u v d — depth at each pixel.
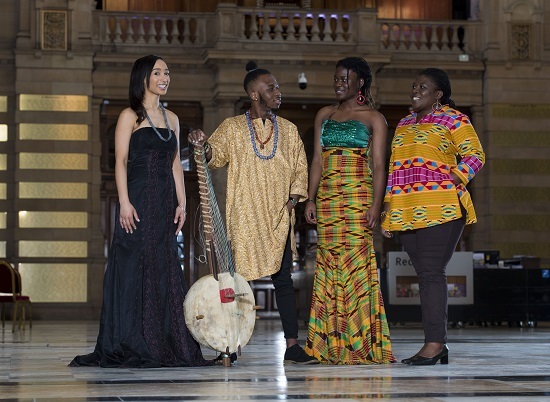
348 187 6.73
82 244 20.77
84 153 20.91
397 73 21.97
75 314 20.52
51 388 4.87
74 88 20.91
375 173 6.75
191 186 21.23
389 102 21.91
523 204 21.95
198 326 6.21
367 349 6.62
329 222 6.73
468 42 22.28
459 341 10.88
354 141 6.74
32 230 20.64
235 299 6.28
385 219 6.61
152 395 4.47
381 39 22.00
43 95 20.83
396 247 21.98
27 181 20.72
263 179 6.57
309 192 6.89
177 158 6.70
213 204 6.33
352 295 6.67
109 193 21.33
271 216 6.55
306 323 16.08
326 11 21.16
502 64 21.92
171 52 21.27
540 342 10.59
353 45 21.14
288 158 6.66
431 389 4.71
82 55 20.91
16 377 5.57
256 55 20.62
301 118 21.80
